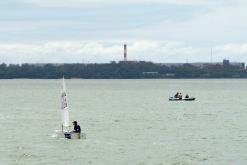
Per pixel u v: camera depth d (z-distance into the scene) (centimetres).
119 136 16862
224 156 13062
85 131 18350
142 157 12938
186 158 12788
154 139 16125
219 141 15650
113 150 13950
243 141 15638
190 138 16350
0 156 13150
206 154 13350
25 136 16862
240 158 12788
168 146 14650
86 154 13388
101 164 12119
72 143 15188
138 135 17162
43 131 18288
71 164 12094
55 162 12362
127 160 12550
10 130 18638
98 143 15212
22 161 12469
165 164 12081
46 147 14488
